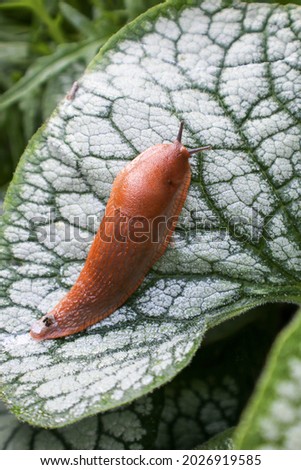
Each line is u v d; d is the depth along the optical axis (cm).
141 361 27
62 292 29
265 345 32
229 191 29
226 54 29
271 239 28
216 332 31
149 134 29
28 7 37
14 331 28
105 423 30
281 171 28
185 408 31
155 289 29
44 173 29
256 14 29
